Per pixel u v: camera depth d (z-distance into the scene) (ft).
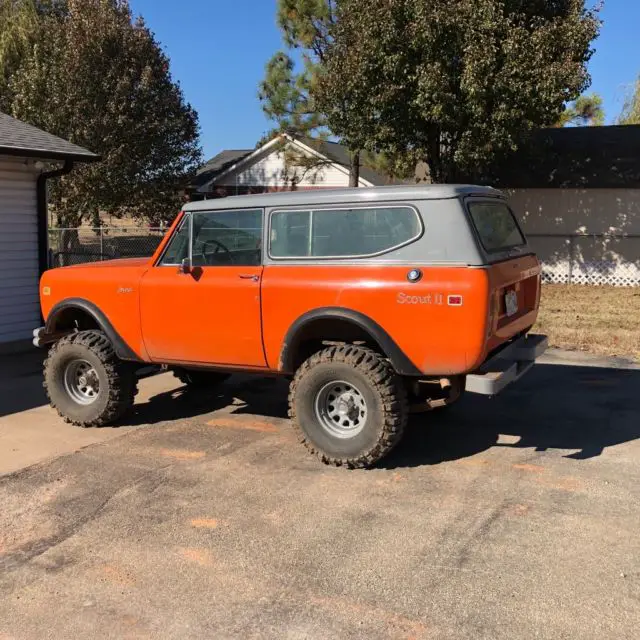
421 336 14.32
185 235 17.66
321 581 10.73
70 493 14.51
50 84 61.26
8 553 11.96
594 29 44.47
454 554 11.48
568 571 10.83
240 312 16.48
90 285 18.94
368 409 15.01
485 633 9.27
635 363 26.48
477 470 15.35
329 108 49.19
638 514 12.90
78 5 62.49
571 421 19.04
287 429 18.80
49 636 9.51
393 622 9.59
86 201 63.10
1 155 29.58
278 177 88.33
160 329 17.78
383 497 13.92
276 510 13.39
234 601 10.25
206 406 21.35
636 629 9.29
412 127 47.70
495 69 43.21
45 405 21.86
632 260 55.98
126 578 11.01
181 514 13.33
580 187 55.83
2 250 31.53
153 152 65.98
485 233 15.34
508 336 15.66
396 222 14.83
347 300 15.02
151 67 64.59
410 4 42.60
